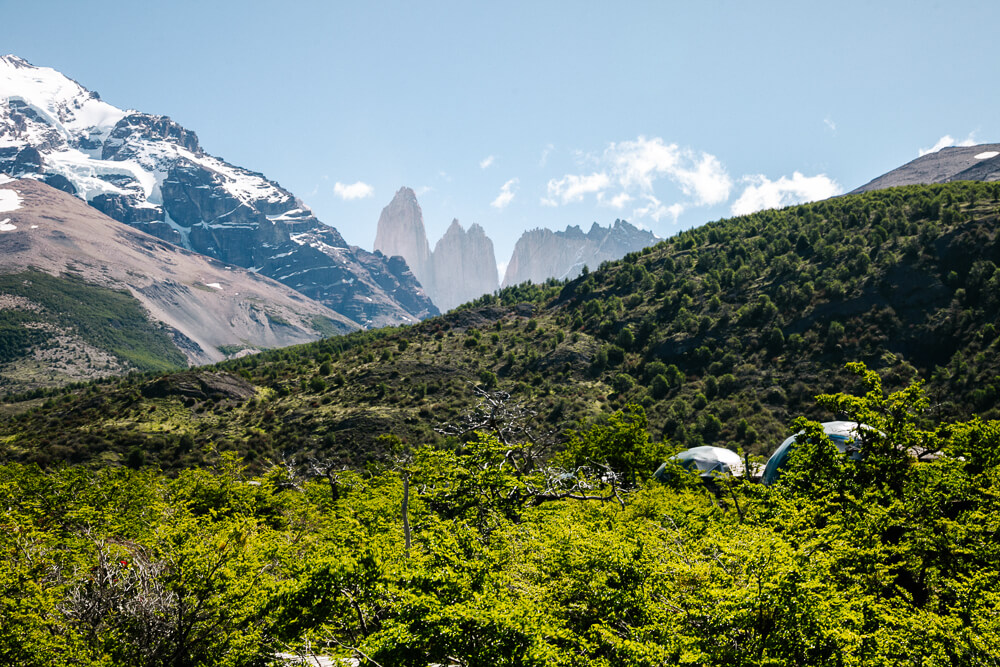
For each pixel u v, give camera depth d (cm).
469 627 1346
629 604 1595
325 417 9900
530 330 13775
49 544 2200
